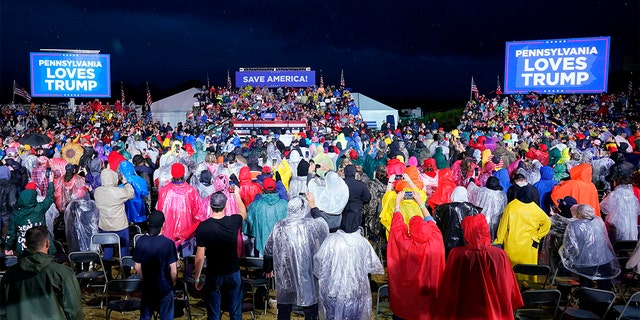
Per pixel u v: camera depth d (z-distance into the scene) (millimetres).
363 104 39125
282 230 6090
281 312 6215
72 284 4773
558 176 12281
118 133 25984
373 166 14156
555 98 39312
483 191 8758
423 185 9164
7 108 38406
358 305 5703
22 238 7391
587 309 7297
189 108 37750
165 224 8039
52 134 21812
